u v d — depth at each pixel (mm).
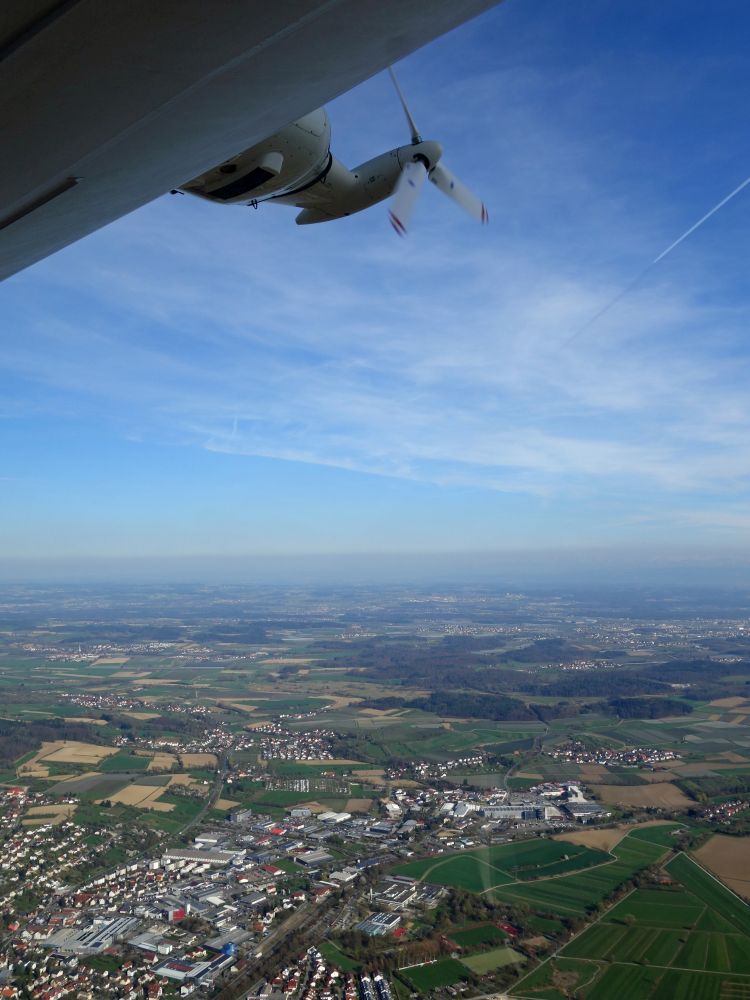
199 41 2846
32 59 2781
